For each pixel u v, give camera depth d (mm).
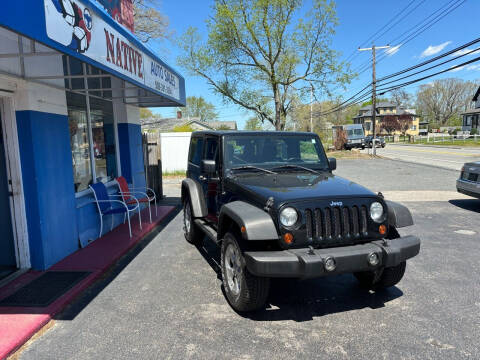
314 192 3564
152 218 8141
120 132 8281
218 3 22625
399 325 3449
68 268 4910
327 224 3408
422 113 93875
